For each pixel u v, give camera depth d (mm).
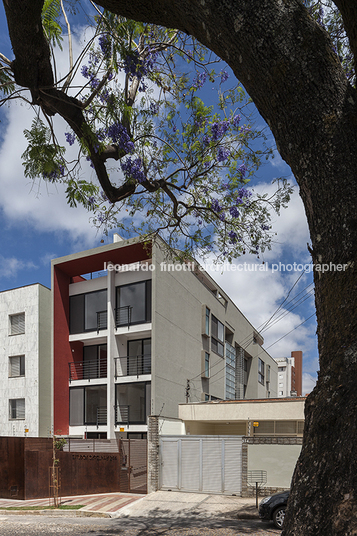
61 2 4301
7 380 23172
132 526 10641
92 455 16719
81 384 21703
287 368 86938
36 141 4344
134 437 19703
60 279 23047
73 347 22797
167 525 10820
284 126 2379
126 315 21172
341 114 2236
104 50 4812
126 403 20047
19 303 23719
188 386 22234
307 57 2281
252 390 36344
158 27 6395
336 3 2348
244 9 2365
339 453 1734
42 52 3900
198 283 24969
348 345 1910
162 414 19250
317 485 1767
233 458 15172
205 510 12805
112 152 5043
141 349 21281
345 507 1620
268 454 14609
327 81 2277
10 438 15664
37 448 15555
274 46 2314
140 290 20969
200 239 8766
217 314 27906
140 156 5898
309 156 2283
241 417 18188
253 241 8242
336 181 2184
